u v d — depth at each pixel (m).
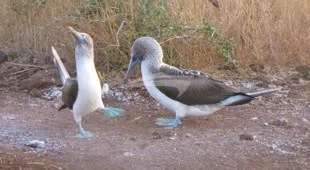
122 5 4.70
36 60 4.81
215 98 3.81
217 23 4.89
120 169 3.35
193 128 3.83
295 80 4.60
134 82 4.43
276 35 4.93
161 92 3.80
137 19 4.64
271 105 4.19
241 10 5.01
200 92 3.78
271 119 3.97
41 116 4.00
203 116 3.96
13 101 4.24
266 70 4.73
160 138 3.70
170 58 4.61
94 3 4.73
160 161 3.44
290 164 3.44
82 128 3.75
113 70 4.61
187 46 4.66
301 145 3.64
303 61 4.85
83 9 4.78
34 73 4.66
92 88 3.54
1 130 3.78
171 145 3.61
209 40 4.66
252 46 4.88
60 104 4.20
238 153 3.54
